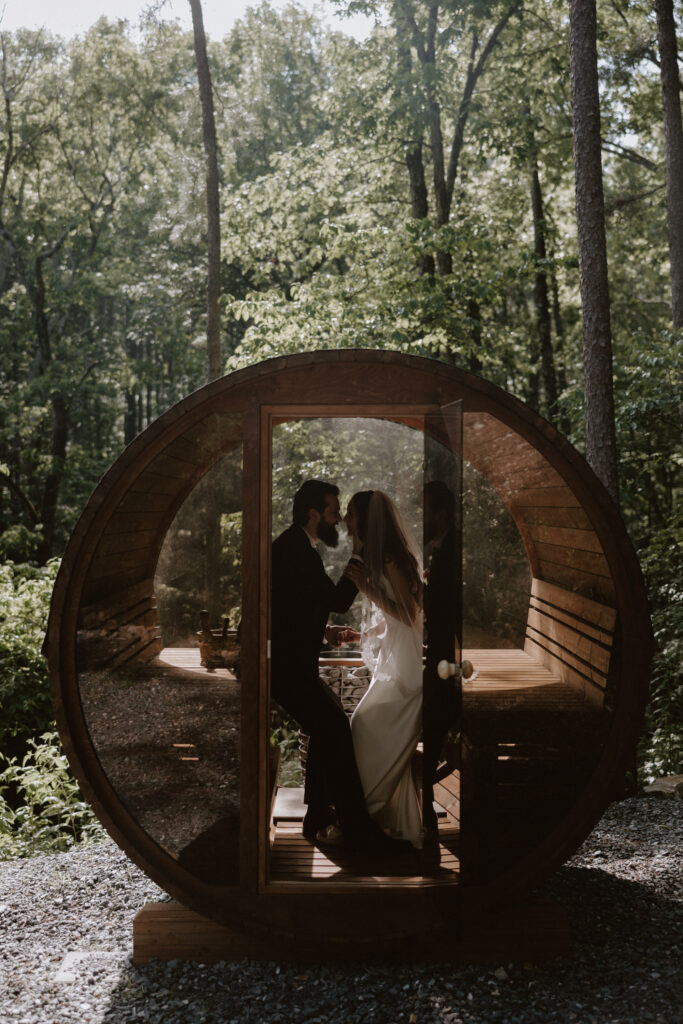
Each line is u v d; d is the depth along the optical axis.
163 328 23.83
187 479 3.98
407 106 15.10
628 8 15.88
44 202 24.58
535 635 4.62
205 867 3.85
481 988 3.63
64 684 3.74
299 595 4.24
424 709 3.90
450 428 3.65
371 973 3.78
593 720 3.94
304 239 18.05
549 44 16.55
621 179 20.56
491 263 15.23
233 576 4.01
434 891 3.85
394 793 4.31
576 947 4.00
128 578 3.94
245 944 3.92
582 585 4.09
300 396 3.86
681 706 8.61
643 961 3.83
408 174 17.92
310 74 21.83
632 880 4.86
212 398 3.83
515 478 4.34
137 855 3.82
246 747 3.86
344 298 14.21
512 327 21.55
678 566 9.44
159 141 23.12
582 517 3.85
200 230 13.23
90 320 28.05
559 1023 3.29
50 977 3.79
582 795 3.91
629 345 10.48
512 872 3.88
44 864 5.54
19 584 11.48
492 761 3.98
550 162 17.27
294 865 4.10
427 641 3.89
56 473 23.67
